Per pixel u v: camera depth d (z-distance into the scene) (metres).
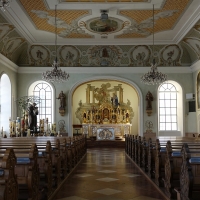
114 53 22.45
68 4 14.84
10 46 19.72
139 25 18.19
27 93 22.36
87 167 12.29
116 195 7.31
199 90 21.05
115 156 16.97
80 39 21.02
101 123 25.23
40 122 21.02
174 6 15.09
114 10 15.70
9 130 20.41
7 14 15.23
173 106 23.61
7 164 3.91
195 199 5.86
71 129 22.47
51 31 19.25
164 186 7.74
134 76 22.81
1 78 20.48
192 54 21.81
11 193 4.09
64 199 6.90
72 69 22.62
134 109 27.08
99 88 27.17
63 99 22.42
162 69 22.59
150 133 22.47
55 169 7.83
